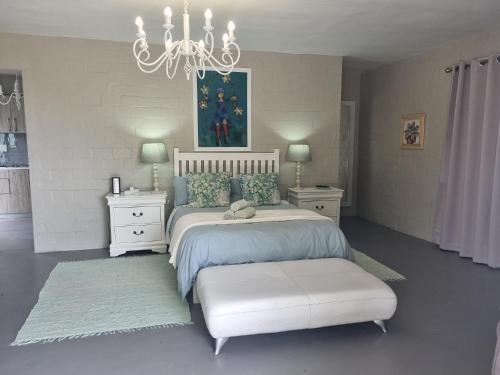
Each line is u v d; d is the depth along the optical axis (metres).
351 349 2.42
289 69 5.05
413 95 5.31
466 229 4.27
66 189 4.48
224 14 3.47
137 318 2.81
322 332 2.63
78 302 3.07
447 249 4.58
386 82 5.92
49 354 2.34
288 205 4.45
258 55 4.93
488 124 3.95
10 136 6.70
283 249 3.06
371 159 6.39
